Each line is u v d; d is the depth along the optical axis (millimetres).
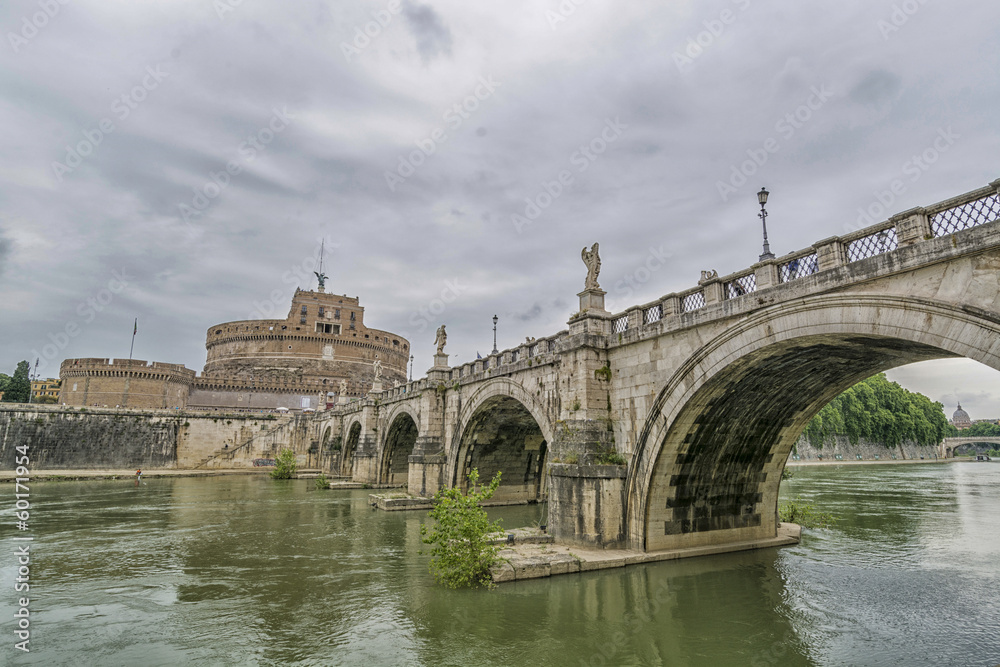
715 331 18141
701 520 22594
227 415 76875
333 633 14578
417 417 43375
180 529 29688
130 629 14797
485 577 18469
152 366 85562
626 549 21156
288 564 21797
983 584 18641
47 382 104500
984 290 11461
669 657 13250
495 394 32531
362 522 32031
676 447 20438
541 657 13203
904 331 12828
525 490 41500
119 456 68750
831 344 15953
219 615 15906
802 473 73438
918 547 24203
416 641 14086
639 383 21312
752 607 16484
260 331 106312
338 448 66812
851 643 14008
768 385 19578
